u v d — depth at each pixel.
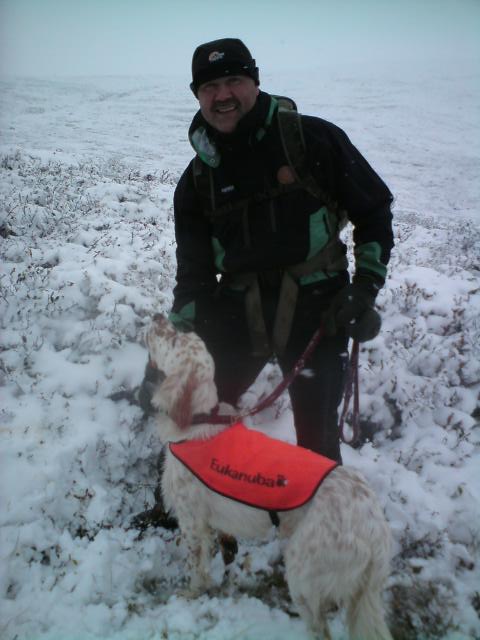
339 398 3.01
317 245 2.66
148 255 5.51
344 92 29.22
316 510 2.39
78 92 30.00
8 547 2.91
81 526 3.16
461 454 3.84
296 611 2.85
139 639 2.65
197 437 2.68
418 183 16.06
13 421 3.53
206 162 2.65
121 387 3.92
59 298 4.55
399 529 3.18
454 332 4.93
